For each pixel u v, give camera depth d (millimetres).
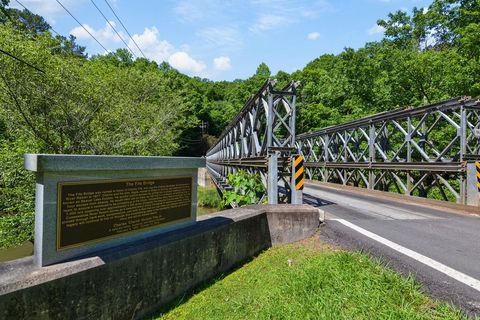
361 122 15609
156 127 20844
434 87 20203
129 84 23750
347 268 4043
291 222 6254
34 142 10742
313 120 37938
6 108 10562
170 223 4281
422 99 21625
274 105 8781
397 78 21500
